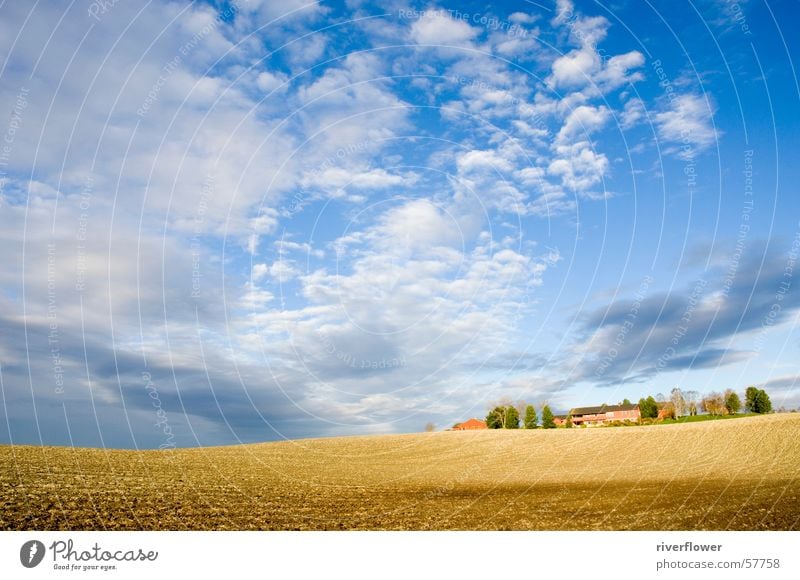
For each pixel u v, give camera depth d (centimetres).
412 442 4822
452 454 4156
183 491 2023
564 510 1791
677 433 4684
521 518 1664
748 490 2084
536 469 3275
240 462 3269
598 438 4744
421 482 2652
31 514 1511
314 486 2386
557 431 5253
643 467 3234
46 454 2825
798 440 3894
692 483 2389
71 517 1509
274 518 1625
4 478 2036
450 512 1773
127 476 2328
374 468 3309
